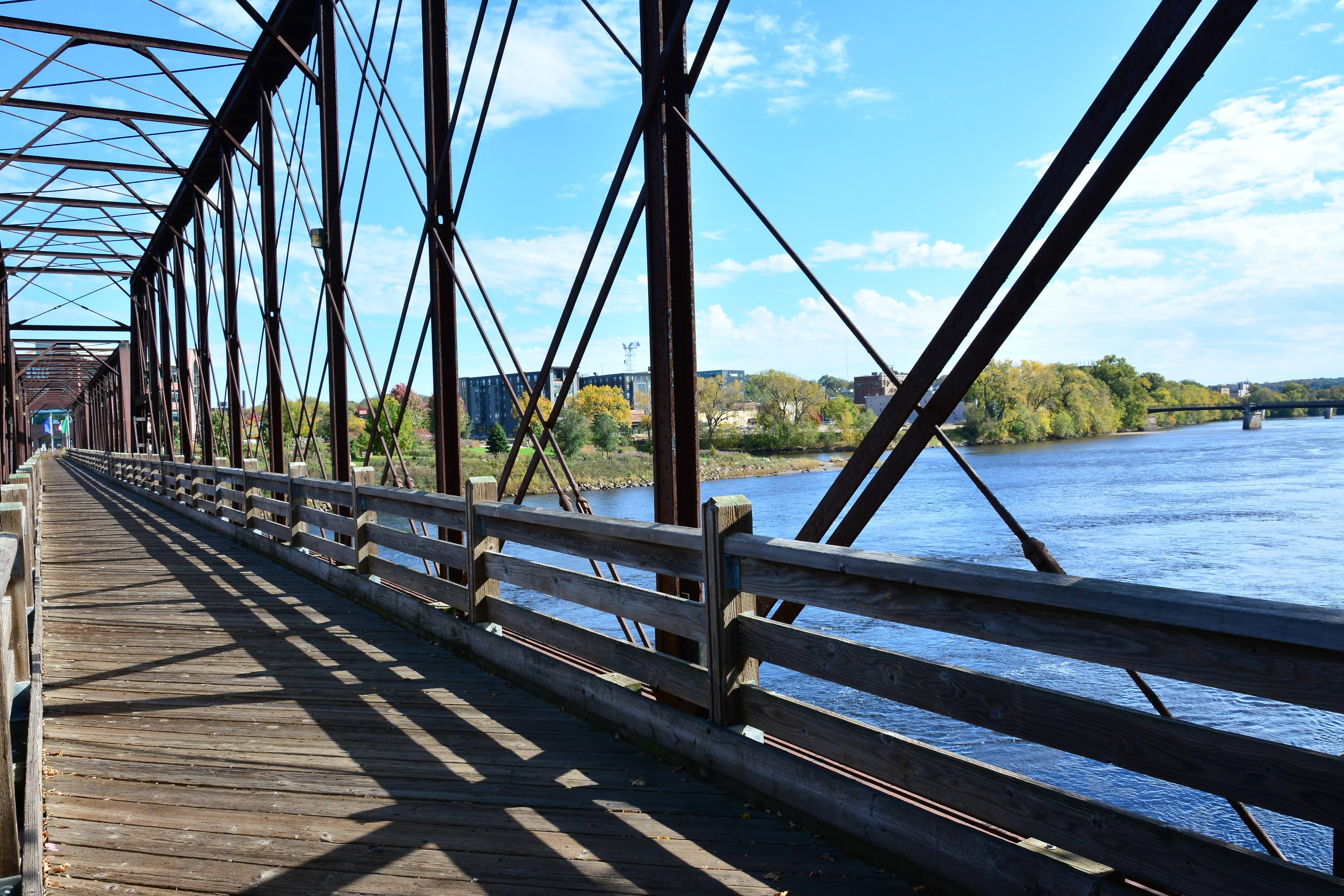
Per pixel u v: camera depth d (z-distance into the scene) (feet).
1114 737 6.01
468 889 7.66
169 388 65.05
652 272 12.09
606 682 11.76
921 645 42.50
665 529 10.53
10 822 6.31
